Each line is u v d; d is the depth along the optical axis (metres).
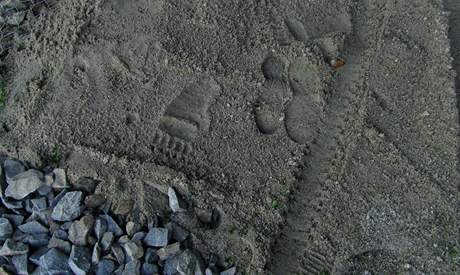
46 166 1.52
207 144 1.50
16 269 1.42
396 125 1.53
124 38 1.58
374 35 1.66
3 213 1.50
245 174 1.48
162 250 1.41
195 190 1.45
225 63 1.56
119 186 1.48
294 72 1.59
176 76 1.55
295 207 1.46
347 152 1.50
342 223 1.43
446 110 1.54
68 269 1.40
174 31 1.58
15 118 1.57
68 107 1.54
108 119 1.53
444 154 1.50
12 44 1.67
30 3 1.69
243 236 1.42
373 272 1.39
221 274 1.40
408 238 1.41
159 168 1.46
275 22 1.63
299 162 1.49
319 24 1.66
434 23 1.66
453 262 1.38
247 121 1.52
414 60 1.61
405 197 1.45
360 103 1.56
